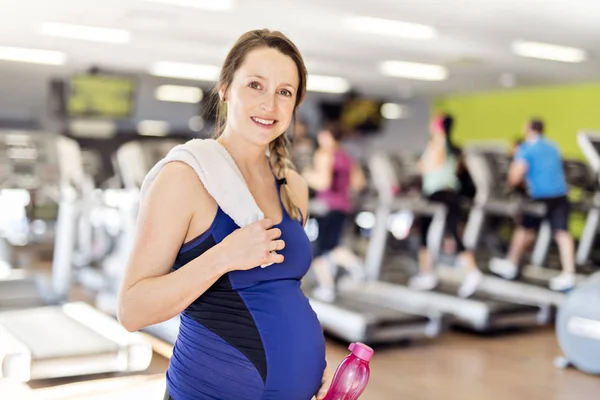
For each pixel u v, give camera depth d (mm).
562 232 5980
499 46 6699
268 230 1235
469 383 3840
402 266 7266
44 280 4816
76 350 2809
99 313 3570
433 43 6695
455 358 4367
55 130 11008
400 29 6059
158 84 10398
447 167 5594
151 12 5664
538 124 6074
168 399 1362
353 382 1404
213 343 1289
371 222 9812
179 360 1335
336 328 4570
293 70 1361
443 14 5367
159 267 1274
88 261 6449
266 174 1446
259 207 1371
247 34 1388
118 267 5230
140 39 6957
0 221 9055
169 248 1274
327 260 5934
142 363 2914
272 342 1293
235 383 1288
